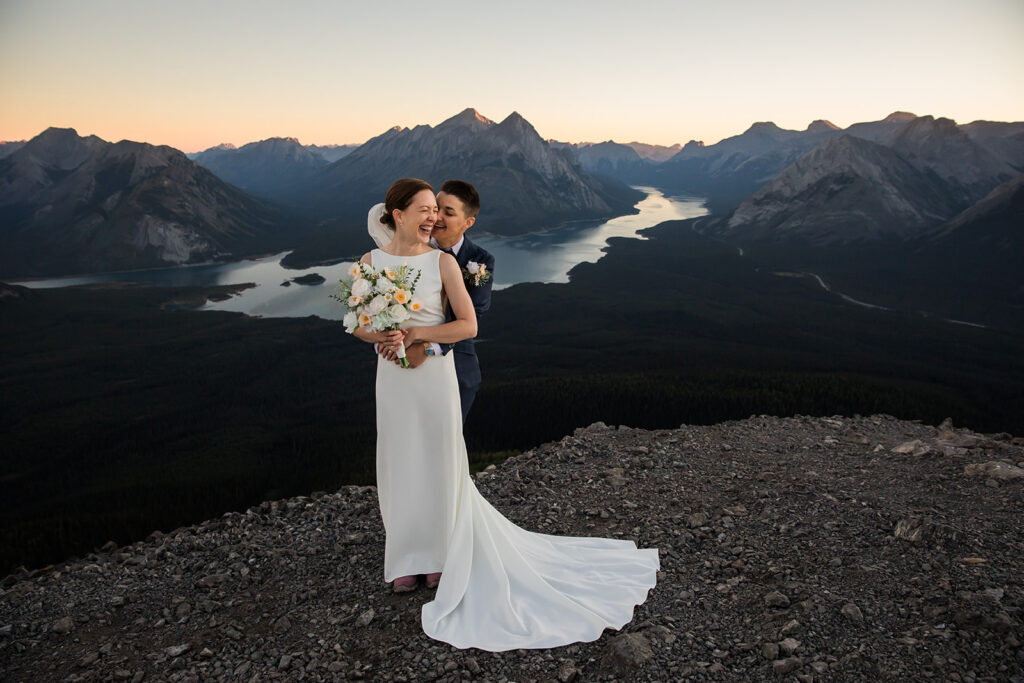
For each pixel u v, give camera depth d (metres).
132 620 4.80
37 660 4.31
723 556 4.93
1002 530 4.64
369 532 5.83
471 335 4.07
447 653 3.85
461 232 4.36
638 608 4.30
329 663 3.88
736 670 3.55
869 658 3.53
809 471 6.46
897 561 4.45
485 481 6.98
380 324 3.79
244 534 6.17
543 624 4.04
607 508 6.00
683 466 6.90
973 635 3.62
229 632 4.39
